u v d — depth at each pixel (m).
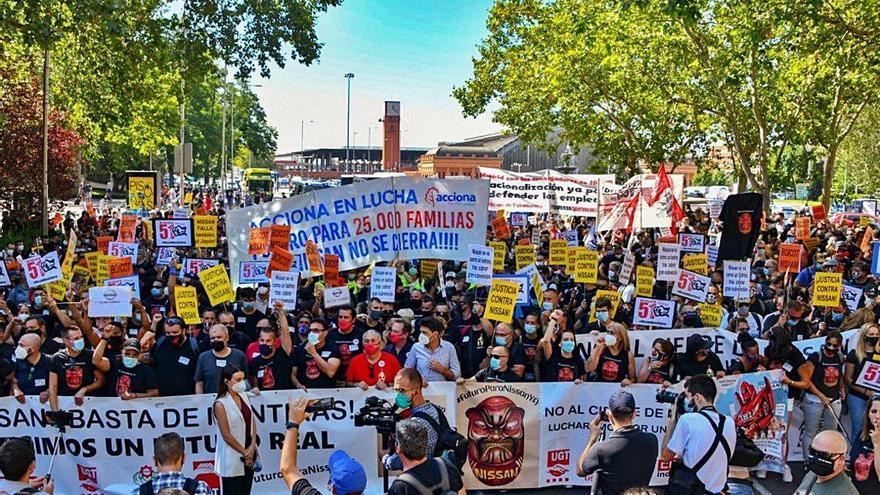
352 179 52.47
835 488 5.83
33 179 29.27
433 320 8.94
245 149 101.94
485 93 39.66
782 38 19.75
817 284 11.41
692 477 6.04
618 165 43.31
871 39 18.23
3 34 20.22
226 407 7.14
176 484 5.60
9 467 5.20
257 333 10.66
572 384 8.93
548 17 35.06
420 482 5.06
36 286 11.73
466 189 12.20
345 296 10.62
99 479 8.33
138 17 20.81
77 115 30.48
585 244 21.56
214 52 21.11
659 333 10.15
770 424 9.23
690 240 17.44
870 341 9.10
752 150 32.78
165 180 88.88
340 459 4.88
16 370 8.75
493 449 8.75
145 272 15.09
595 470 5.98
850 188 79.62
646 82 30.19
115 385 8.56
